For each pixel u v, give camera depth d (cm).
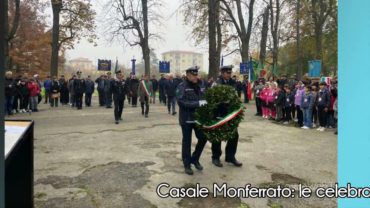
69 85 1919
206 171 607
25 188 317
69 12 2764
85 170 607
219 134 576
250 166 643
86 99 1864
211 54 1838
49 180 552
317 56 2572
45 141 855
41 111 1570
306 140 892
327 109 1055
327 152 757
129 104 1972
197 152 614
